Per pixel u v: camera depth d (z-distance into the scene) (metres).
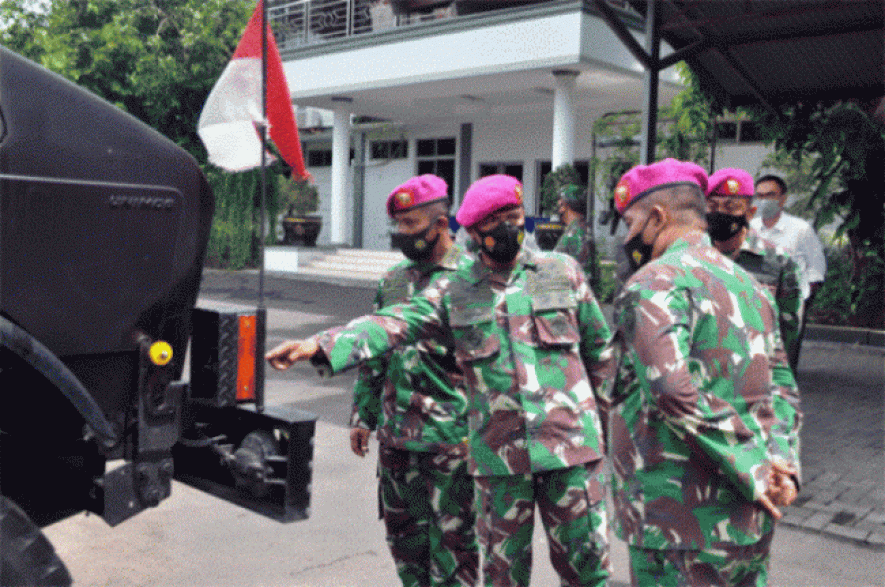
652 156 7.40
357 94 17.56
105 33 18.73
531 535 2.71
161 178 2.65
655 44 7.30
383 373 3.15
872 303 11.06
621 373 2.18
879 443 6.09
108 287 2.54
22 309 2.37
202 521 4.27
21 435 2.79
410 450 2.92
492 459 2.64
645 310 2.01
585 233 5.32
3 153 2.30
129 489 2.63
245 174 19.80
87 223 2.47
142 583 3.47
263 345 2.80
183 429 2.84
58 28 19.09
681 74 10.87
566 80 14.43
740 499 2.03
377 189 23.53
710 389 2.03
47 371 2.33
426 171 22.25
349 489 4.89
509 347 2.65
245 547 3.93
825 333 10.99
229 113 4.07
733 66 8.82
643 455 2.10
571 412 2.64
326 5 20.17
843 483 5.10
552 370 2.65
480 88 16.30
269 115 4.06
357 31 20.03
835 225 11.62
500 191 2.61
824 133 10.89
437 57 15.29
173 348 2.79
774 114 10.25
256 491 2.71
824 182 11.30
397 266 3.15
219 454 2.79
